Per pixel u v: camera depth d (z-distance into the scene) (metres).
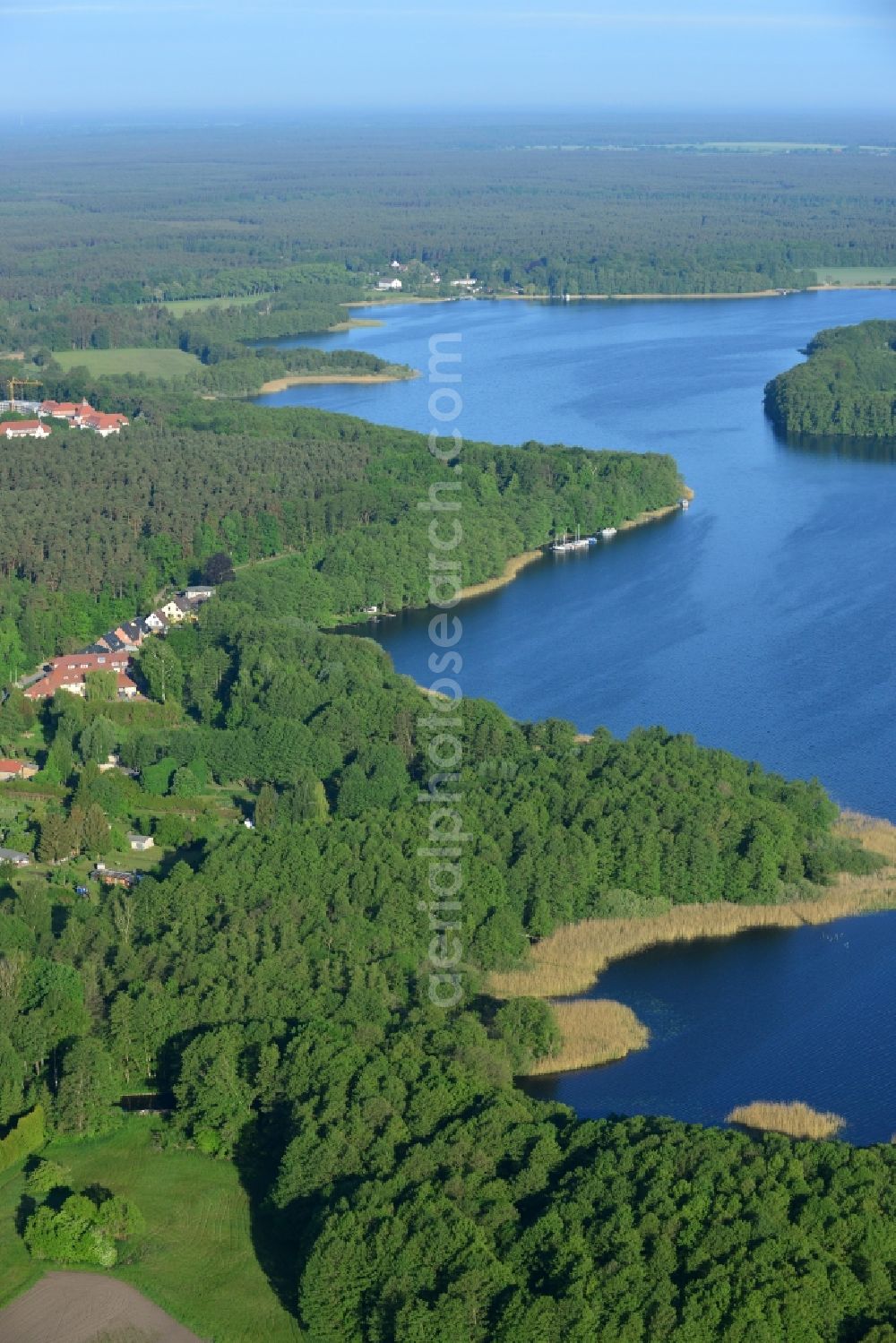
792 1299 192.75
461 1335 194.88
